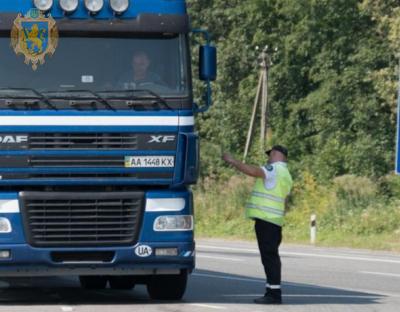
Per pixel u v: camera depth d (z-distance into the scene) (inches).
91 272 1228.5
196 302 1337.4
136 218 1224.8
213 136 5772.6
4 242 1203.9
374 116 4451.3
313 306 1295.5
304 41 4982.8
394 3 4079.7
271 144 5177.2
